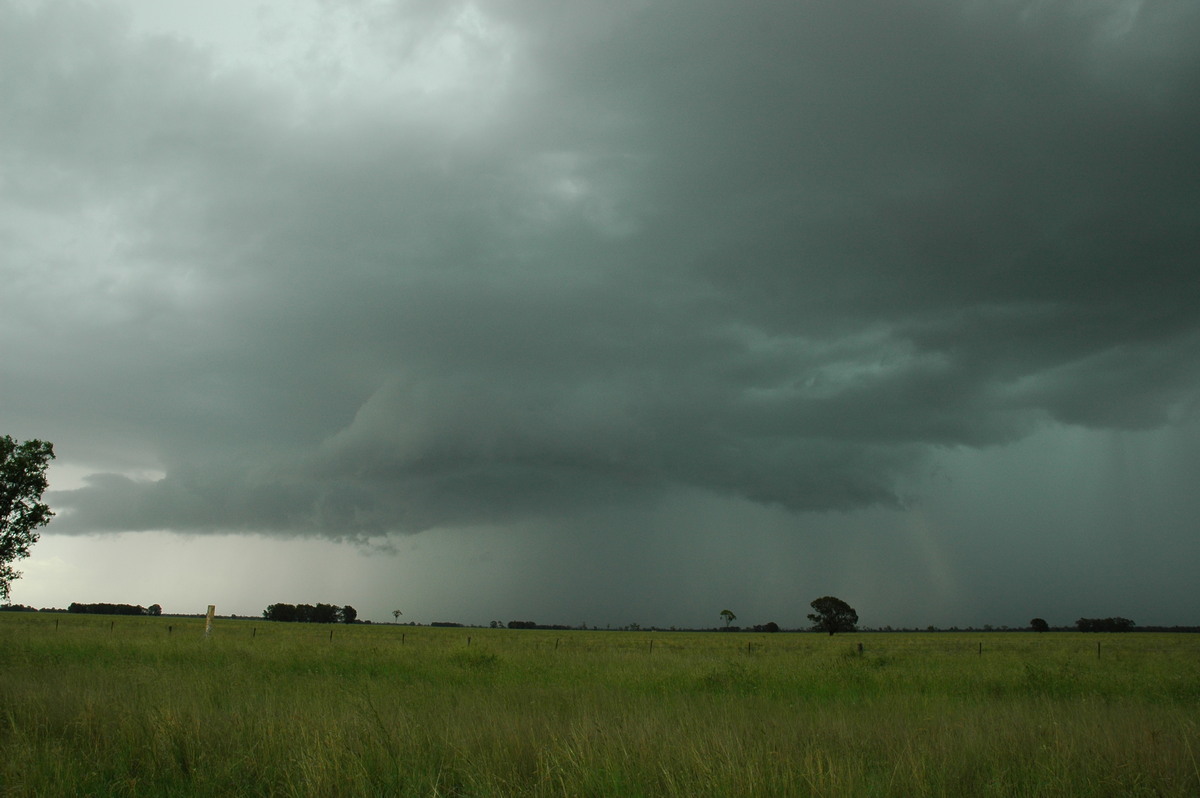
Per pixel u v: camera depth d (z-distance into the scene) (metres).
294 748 7.96
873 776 7.17
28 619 87.75
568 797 6.84
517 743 8.59
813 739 8.88
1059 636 117.06
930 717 11.59
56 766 7.42
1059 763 7.73
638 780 7.05
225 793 7.18
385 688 15.78
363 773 7.09
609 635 110.19
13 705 10.52
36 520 29.83
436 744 8.48
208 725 9.09
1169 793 6.98
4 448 29.14
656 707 12.55
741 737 8.98
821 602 136.38
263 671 19.44
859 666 26.05
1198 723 10.86
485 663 24.77
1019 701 15.30
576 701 13.42
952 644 74.75
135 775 7.69
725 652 44.41
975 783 7.31
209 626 38.72
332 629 92.12
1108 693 17.59
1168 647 67.81
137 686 13.01
